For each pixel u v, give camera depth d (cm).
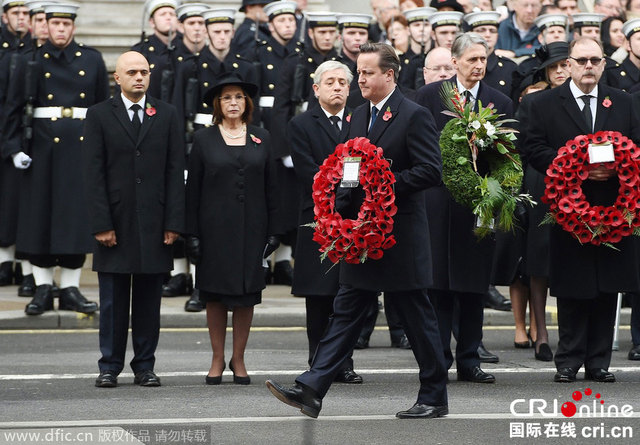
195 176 3888
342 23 5125
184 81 5122
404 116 3173
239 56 5228
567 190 3750
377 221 3092
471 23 5044
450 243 3772
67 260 4947
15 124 4931
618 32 5800
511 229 4000
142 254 3788
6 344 4538
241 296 3812
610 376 3850
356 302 3159
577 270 3797
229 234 3841
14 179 5347
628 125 3847
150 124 3844
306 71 5088
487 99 3919
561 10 6100
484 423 3189
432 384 3256
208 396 3612
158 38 5262
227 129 3922
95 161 3809
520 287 4541
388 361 4244
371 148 3116
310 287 3894
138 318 3838
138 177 3816
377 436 3039
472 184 3566
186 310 4984
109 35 6900
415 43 5472
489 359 4238
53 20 4884
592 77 3812
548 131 3869
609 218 3722
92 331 4834
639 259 3894
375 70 3183
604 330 3866
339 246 3119
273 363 4194
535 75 4497
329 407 3434
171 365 4156
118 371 3819
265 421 3225
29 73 4903
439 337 3234
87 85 4950
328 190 3153
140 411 3369
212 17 5147
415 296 3197
